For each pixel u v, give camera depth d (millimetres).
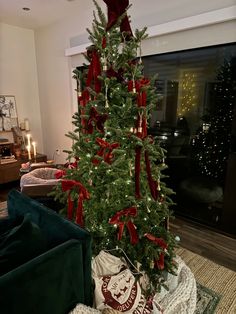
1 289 762
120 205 1350
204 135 2303
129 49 1295
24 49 3711
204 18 1936
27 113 3916
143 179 1396
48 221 1235
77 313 1012
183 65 2316
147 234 1329
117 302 1120
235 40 1878
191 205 2545
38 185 2100
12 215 1485
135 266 1332
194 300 1336
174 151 2578
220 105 2127
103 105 1280
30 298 850
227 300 1483
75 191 1386
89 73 1348
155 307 1177
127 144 1271
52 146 4039
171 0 2178
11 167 3361
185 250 2018
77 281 1038
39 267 865
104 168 1250
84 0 2672
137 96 1239
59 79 3566
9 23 3428
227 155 2164
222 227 2287
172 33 2207
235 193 2139
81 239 1064
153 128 2686
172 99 2479
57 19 3270
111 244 1435
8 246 947
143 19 2418
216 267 1799
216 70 2100
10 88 3658
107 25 1294
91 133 1400
